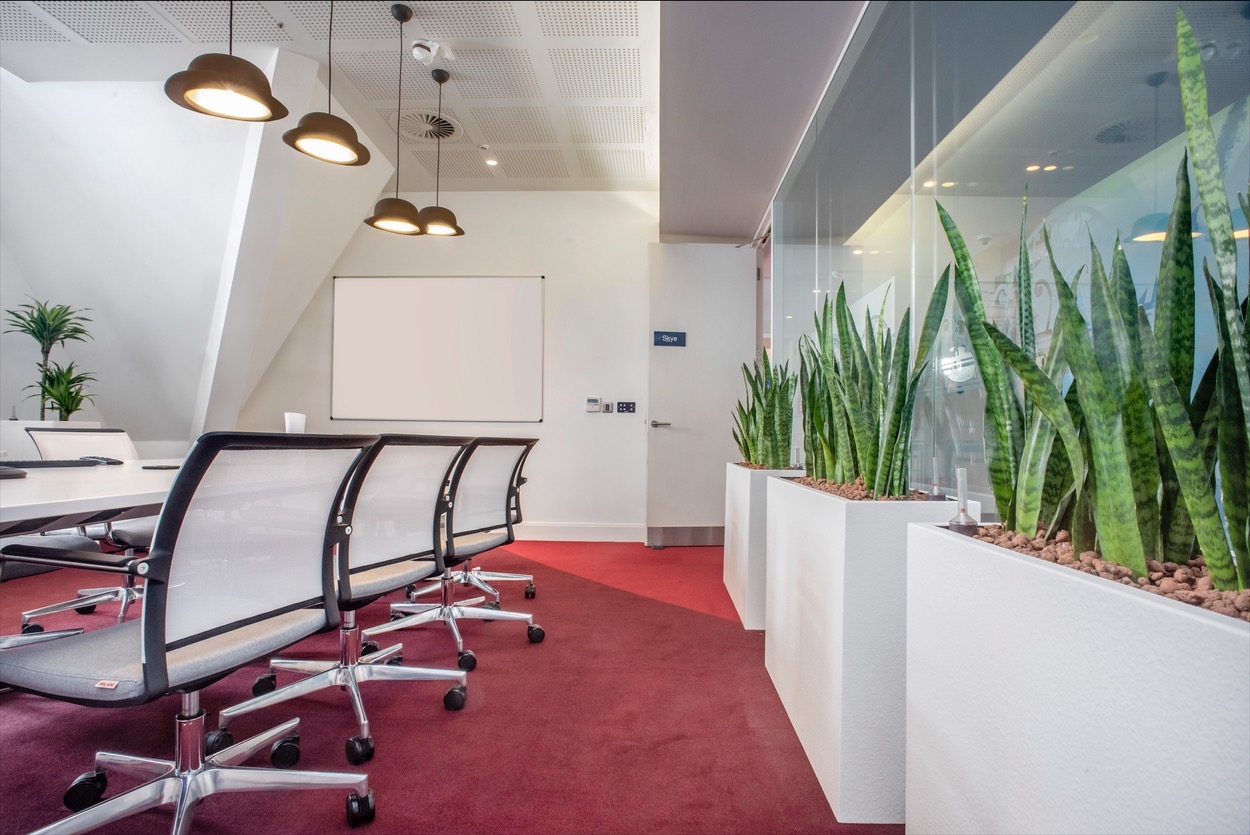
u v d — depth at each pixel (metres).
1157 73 1.08
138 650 1.21
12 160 3.97
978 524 1.13
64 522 1.56
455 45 3.44
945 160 1.89
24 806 1.41
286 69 3.55
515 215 5.45
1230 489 0.67
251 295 4.40
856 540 1.35
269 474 1.26
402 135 4.47
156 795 1.24
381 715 1.90
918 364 1.45
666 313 4.98
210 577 1.18
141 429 5.11
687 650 2.50
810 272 3.26
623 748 1.69
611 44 3.43
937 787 1.01
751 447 3.39
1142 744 0.59
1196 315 0.89
